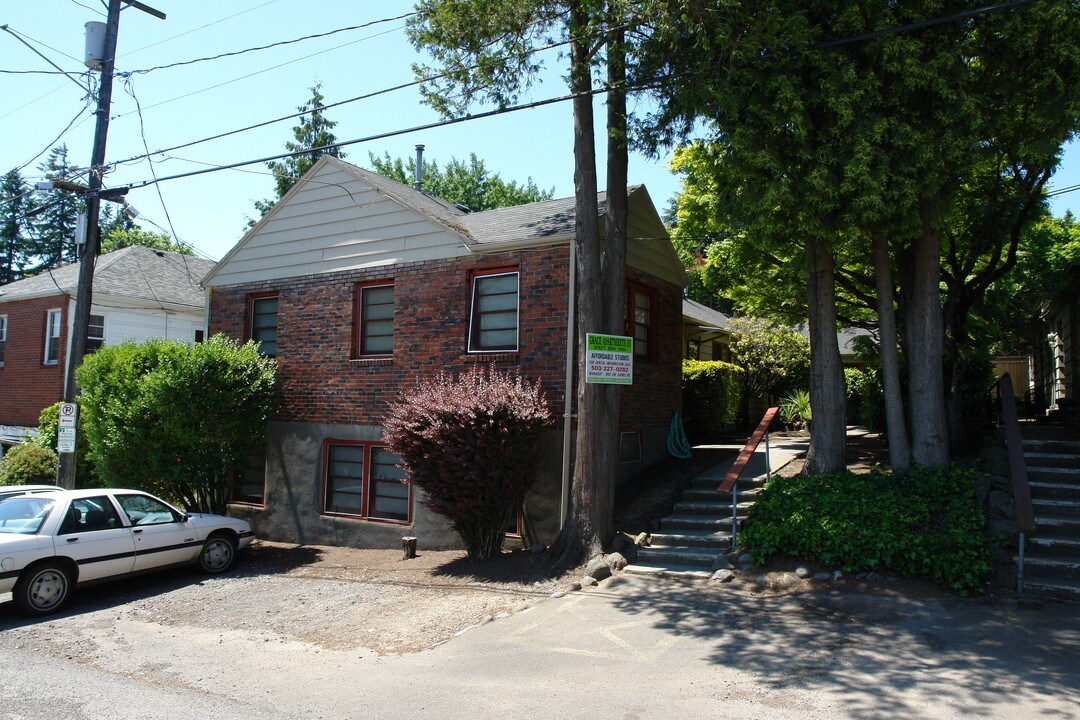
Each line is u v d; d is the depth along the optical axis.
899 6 8.70
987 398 13.33
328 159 13.70
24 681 6.48
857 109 8.34
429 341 12.30
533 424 10.17
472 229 12.87
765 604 7.57
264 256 14.55
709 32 8.75
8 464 16.22
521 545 10.91
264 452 14.12
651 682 5.76
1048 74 8.28
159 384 12.09
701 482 11.67
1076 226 20.48
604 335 9.90
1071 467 9.46
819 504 8.71
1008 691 5.24
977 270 14.06
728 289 15.49
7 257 47.59
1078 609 6.95
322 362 13.53
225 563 11.38
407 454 10.23
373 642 7.37
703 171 12.33
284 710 5.61
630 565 9.30
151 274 22.11
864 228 8.75
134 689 6.21
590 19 9.48
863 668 5.77
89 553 9.52
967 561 7.54
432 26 10.30
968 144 8.22
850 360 23.58
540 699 5.55
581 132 10.07
